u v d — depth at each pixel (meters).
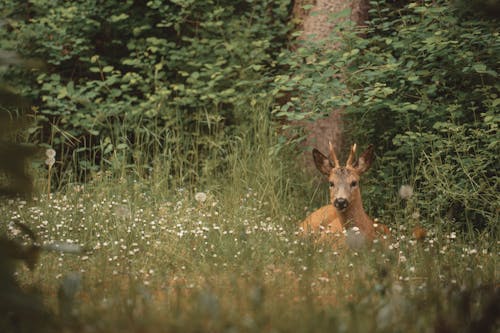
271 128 14.39
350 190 11.29
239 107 15.17
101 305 6.25
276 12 16.58
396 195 12.98
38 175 13.79
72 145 16.41
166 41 16.42
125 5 17.03
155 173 13.84
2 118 4.52
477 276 7.98
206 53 16.47
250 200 13.07
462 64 12.88
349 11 14.20
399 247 9.86
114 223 10.88
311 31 16.05
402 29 13.46
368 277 7.55
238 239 9.96
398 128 13.81
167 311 6.07
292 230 11.20
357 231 10.35
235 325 5.53
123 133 14.89
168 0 17.70
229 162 14.48
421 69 13.63
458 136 12.05
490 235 11.79
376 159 13.79
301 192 13.98
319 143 14.85
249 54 16.14
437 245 9.44
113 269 8.45
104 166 15.48
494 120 11.55
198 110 16.14
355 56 13.76
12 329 5.40
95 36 17.64
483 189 11.66
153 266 8.66
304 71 13.88
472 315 6.05
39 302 4.88
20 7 16.75
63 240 9.97
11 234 9.25
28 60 4.79
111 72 16.48
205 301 5.72
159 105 15.02
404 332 5.58
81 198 12.50
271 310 6.05
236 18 16.97
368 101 12.64
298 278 8.09
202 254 9.27
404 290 7.02
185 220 10.80
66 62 17.38
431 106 12.89
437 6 13.59
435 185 12.24
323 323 5.45
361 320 5.68
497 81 12.98
